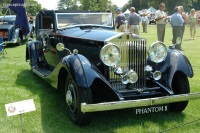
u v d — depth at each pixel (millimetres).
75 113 3609
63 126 3584
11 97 4742
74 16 5281
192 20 14164
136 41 3801
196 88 5230
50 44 5438
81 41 4281
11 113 3012
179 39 4297
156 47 3863
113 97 3459
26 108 3094
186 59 3967
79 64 3439
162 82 3951
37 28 6219
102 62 3773
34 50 6164
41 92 5039
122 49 3730
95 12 5438
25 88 5309
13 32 12172
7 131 3443
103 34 4062
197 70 6848
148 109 3559
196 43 12234
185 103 3879
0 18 12672
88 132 3414
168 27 25797
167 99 3377
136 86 3861
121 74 3654
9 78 6094
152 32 19547
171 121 3727
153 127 3541
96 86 3615
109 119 3799
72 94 3615
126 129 3486
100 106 3094
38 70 5691
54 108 4223
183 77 3928
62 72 3951
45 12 5551
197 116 3904
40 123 3672
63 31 5004
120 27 10188
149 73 4031
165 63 3984
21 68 7184
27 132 3422
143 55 3857
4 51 10086
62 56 4906
